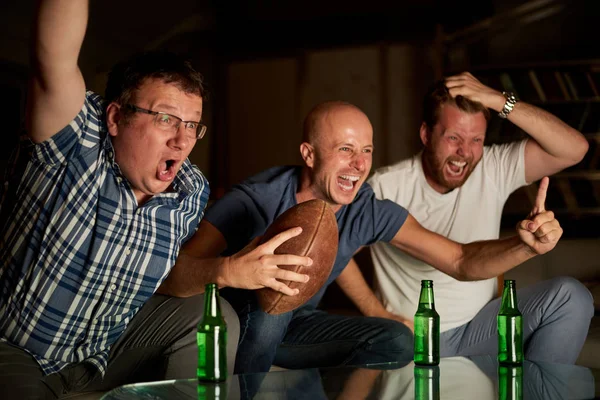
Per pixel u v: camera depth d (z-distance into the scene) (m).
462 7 6.54
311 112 2.27
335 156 2.20
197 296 1.96
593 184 5.67
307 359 2.36
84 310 1.79
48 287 1.73
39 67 1.54
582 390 1.52
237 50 7.29
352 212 2.29
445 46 6.45
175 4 7.11
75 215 1.73
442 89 2.62
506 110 2.58
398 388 1.52
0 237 1.76
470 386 1.55
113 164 1.78
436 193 2.67
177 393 1.43
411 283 2.60
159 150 1.76
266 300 1.75
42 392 1.70
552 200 5.69
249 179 2.32
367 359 2.27
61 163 1.71
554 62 5.80
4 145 5.46
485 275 2.12
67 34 1.50
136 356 1.94
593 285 3.15
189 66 1.82
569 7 6.38
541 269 3.24
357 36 7.04
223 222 2.15
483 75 5.95
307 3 7.00
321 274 1.77
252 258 1.68
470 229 2.65
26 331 1.74
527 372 1.69
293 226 1.77
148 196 1.88
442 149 2.60
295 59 7.18
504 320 1.78
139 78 1.75
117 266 1.79
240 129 7.27
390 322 2.33
